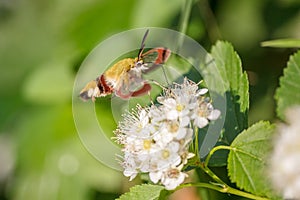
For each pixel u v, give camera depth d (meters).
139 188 0.71
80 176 0.86
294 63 0.70
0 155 0.96
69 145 0.86
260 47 0.87
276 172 0.66
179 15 0.85
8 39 0.99
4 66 0.98
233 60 0.74
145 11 0.86
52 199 0.86
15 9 1.00
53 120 0.88
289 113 0.68
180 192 0.83
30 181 0.88
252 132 0.70
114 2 0.88
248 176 0.70
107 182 0.85
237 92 0.74
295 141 0.66
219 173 0.80
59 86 0.89
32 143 0.88
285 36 0.87
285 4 0.88
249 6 0.88
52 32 0.97
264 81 0.85
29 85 0.90
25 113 0.90
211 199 0.79
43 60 0.97
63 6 0.91
